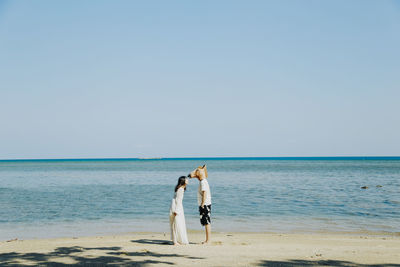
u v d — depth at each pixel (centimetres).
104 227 1609
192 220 1791
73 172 8562
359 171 7681
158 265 742
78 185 4372
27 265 750
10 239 1326
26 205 2420
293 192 3222
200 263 760
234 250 932
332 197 2791
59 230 1536
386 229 1516
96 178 5975
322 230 1497
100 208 2269
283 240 1180
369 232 1445
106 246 1019
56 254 880
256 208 2205
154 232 1474
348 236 1337
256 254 870
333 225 1620
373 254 879
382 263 768
